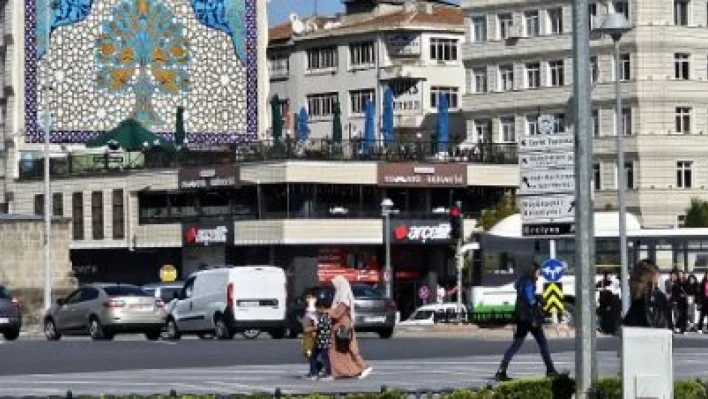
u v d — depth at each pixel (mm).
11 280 76812
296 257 89625
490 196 95125
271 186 90625
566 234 29250
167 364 40625
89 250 99812
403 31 115750
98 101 99812
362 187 91500
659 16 97000
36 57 98938
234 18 103000
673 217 97250
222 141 101938
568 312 64062
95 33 99875
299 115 101000
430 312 77188
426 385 31812
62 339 58625
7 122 99812
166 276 84688
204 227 93312
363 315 56500
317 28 122625
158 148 96875
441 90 115938
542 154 29484
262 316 56406
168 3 101312
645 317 24547
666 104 97188
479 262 66062
